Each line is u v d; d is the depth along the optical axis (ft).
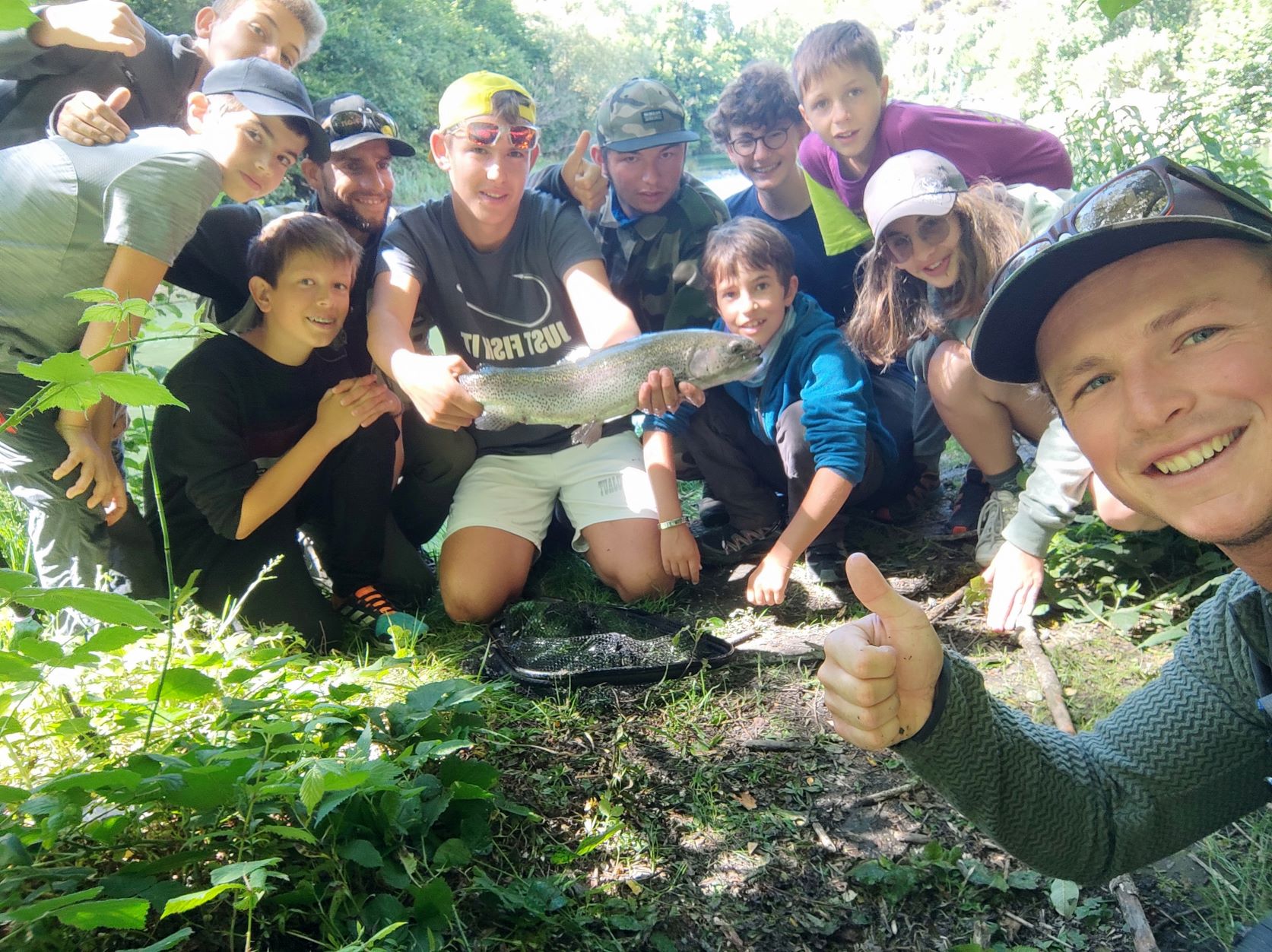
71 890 2.48
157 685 3.08
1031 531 4.56
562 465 5.41
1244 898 2.89
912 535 5.75
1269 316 1.80
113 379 2.26
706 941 2.92
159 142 4.46
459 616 5.00
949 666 2.06
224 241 5.34
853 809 3.47
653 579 5.20
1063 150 6.07
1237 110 10.33
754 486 5.58
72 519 4.63
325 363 5.16
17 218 4.28
